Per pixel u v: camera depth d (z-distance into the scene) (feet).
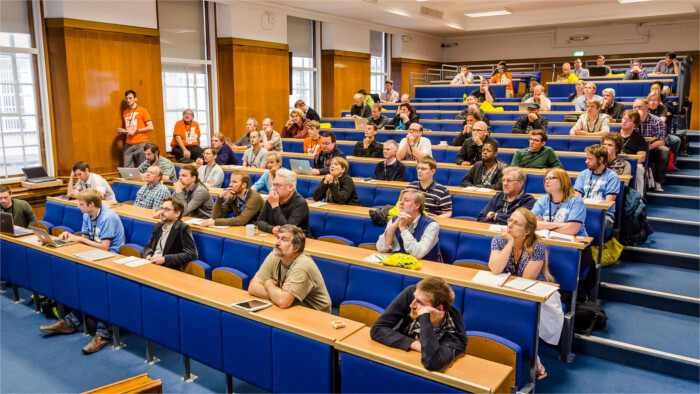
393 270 10.65
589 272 12.69
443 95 39.32
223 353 9.78
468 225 13.12
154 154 21.75
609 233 15.30
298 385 8.75
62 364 11.85
